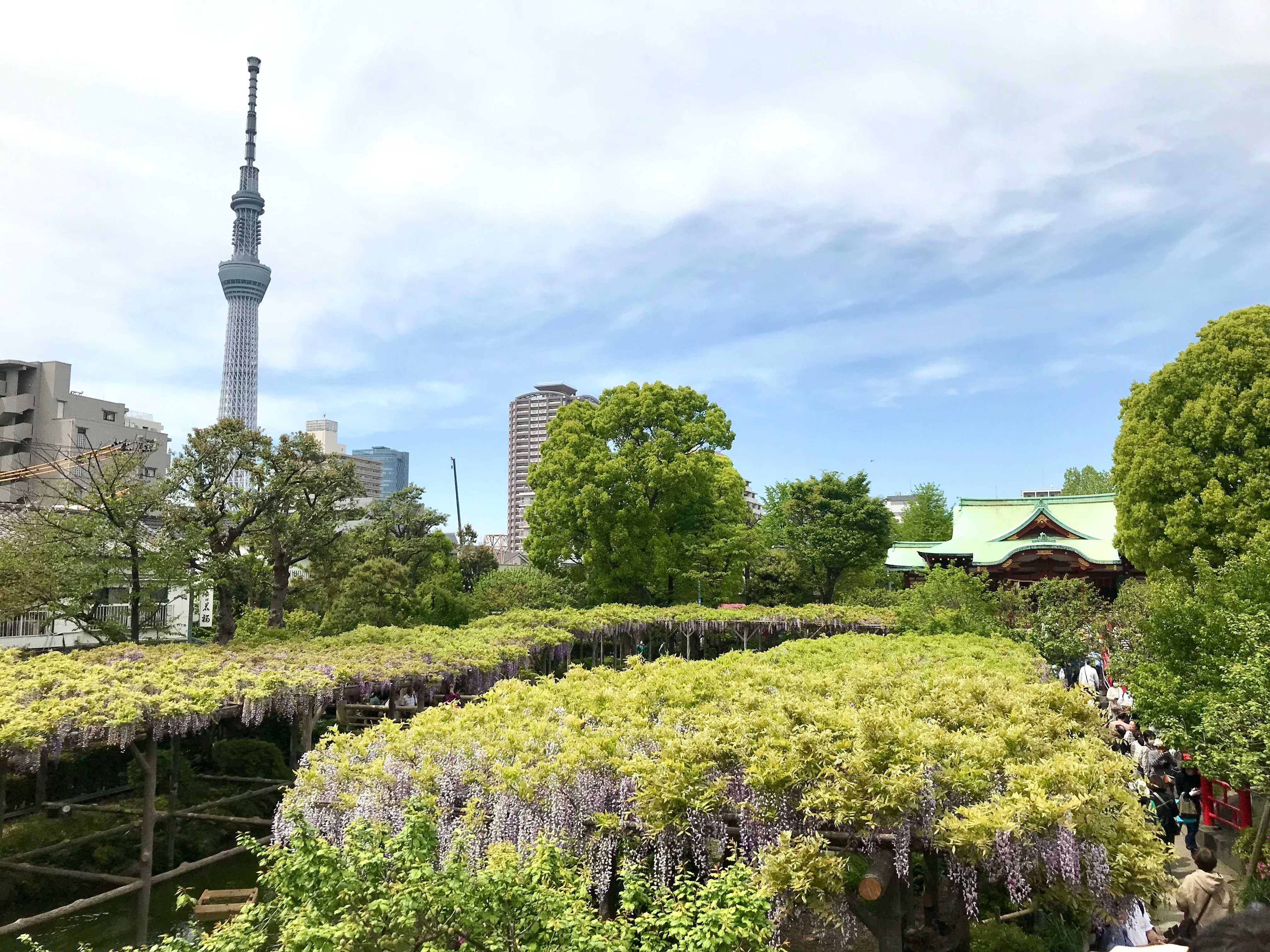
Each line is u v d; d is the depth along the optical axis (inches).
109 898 528.1
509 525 6235.2
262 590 1376.7
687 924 246.5
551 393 6225.4
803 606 1715.1
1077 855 292.7
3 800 600.7
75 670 645.9
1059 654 1014.4
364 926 245.3
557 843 326.6
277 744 893.2
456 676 853.2
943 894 414.0
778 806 328.2
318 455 1080.2
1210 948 88.2
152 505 970.7
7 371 1975.9
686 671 534.0
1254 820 509.0
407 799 354.9
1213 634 477.1
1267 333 1026.1
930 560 1950.1
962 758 334.3
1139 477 1067.3
